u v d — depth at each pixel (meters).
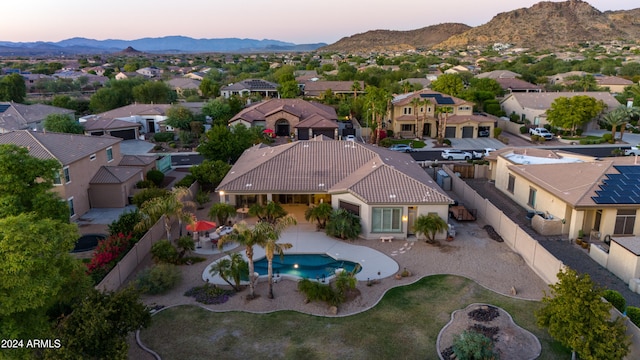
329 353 18.55
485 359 16.98
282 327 20.48
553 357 18.11
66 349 14.38
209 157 49.19
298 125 70.38
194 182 41.75
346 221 30.59
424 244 30.20
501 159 43.25
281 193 33.88
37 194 22.52
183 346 19.08
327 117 76.00
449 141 69.19
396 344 19.12
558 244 30.41
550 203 33.72
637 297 23.23
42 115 68.75
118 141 44.84
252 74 158.62
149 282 23.61
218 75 160.62
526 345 18.84
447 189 43.88
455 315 21.34
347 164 36.69
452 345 18.77
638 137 70.94
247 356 18.39
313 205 36.34
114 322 16.31
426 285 24.55
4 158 22.02
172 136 71.88
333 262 28.25
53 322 17.05
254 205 33.31
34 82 136.50
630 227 30.09
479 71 166.12
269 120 72.69
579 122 69.00
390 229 31.14
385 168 33.53
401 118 73.62
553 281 23.84
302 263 28.22
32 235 13.94
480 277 25.42
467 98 90.12
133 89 97.94
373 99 70.25
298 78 140.12
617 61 179.25
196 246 30.25
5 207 20.91
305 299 23.12
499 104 89.56
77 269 16.38
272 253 22.25
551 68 172.62
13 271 13.15
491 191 43.72
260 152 42.69
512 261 27.48
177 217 32.81
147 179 45.41
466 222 34.56
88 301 16.44
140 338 19.66
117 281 23.98
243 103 96.88
